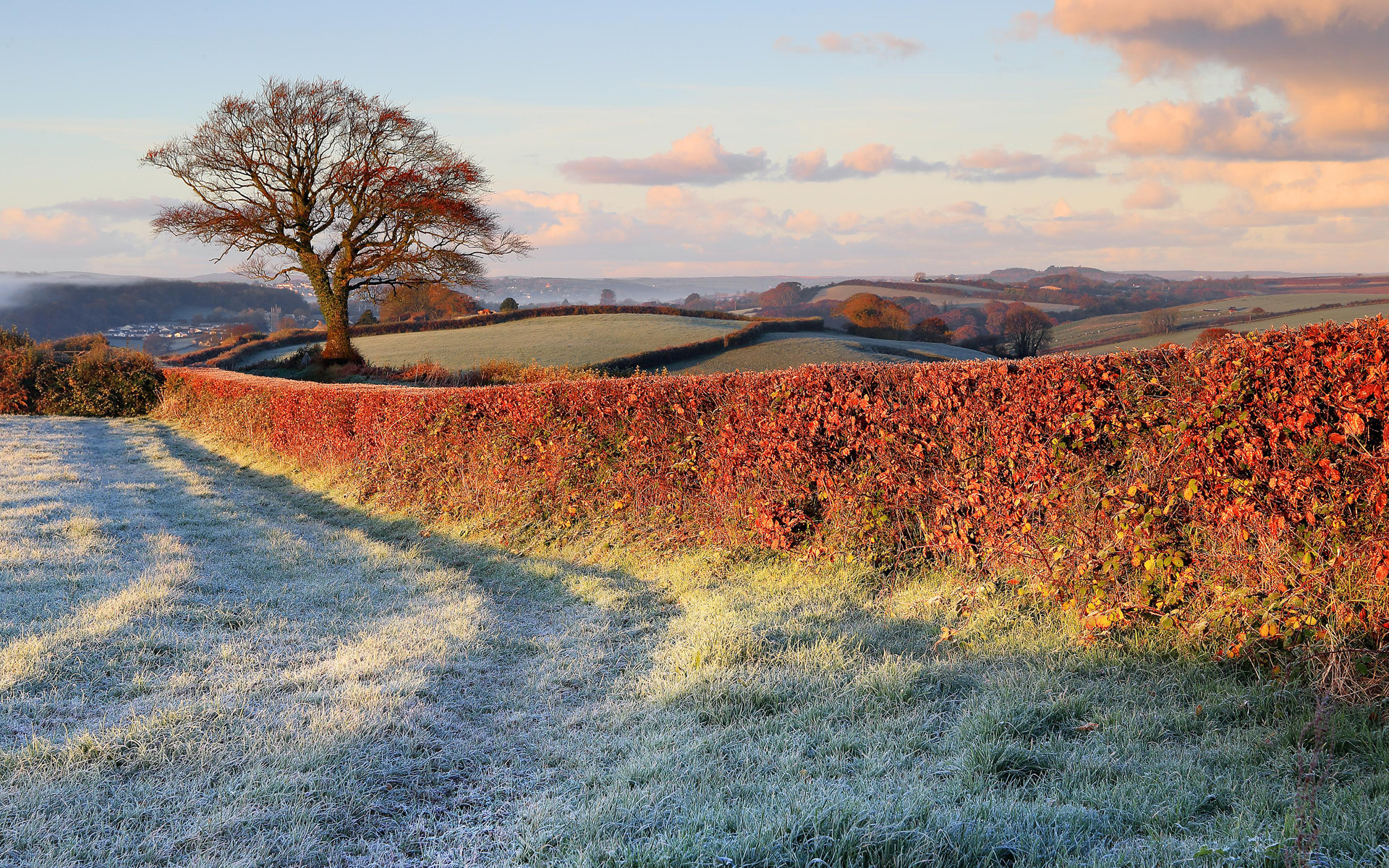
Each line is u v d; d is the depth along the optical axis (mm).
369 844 3209
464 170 35781
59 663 4902
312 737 4027
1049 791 3387
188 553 8250
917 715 4254
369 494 12617
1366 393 3994
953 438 6367
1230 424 4566
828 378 7285
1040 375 5707
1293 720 3781
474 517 10500
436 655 5500
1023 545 5844
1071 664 4766
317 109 34688
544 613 6992
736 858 2818
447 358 47156
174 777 3641
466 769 3941
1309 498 4273
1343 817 2842
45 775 3557
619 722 4457
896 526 6934
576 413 9633
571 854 2930
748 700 4562
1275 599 4305
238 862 2988
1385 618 3955
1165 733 3869
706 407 8359
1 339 30891
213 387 23047
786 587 6949
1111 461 5328
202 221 34719
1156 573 5004
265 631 5953
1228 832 2840
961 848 2844
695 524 8414
